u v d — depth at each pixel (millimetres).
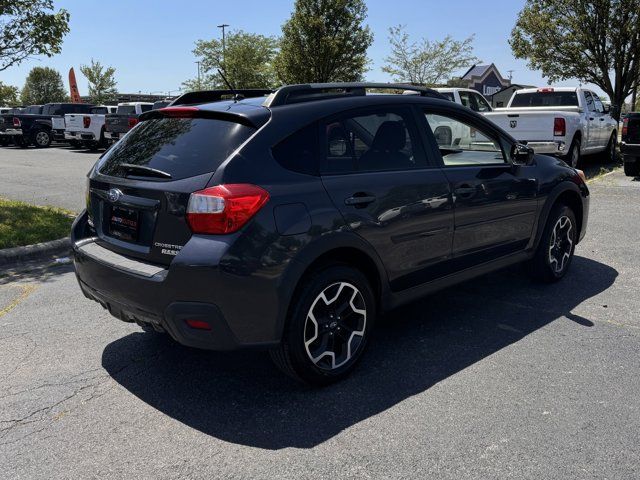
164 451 2807
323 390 3402
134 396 3355
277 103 3414
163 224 3117
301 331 3215
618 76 18828
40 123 24875
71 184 12312
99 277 3404
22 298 5090
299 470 2637
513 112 11773
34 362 3801
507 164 4660
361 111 3697
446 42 29688
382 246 3584
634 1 17531
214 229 2945
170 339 4180
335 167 3445
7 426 3045
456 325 4355
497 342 4031
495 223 4473
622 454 2715
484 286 5273
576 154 12375
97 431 2990
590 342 4004
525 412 3096
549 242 5102
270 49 39562
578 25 18547
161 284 3021
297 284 3195
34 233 7070
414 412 3125
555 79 20094
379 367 3680
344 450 2787
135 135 3723
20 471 2662
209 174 3055
